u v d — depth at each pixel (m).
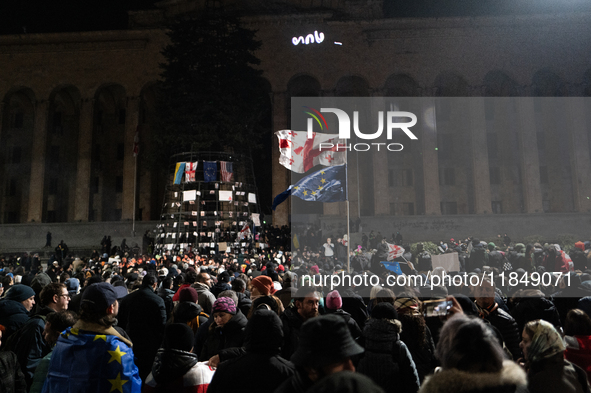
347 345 2.49
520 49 48.81
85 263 22.28
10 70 52.09
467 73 49.12
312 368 2.48
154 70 51.12
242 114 38.78
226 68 37.81
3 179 55.28
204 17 38.16
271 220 49.84
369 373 4.29
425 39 49.81
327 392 1.99
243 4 52.81
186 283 8.43
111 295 3.85
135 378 3.77
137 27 55.75
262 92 50.38
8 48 52.28
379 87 49.50
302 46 50.47
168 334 4.22
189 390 4.12
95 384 3.61
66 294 5.61
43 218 50.97
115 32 51.72
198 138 35.97
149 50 51.50
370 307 6.27
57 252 38.75
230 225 35.41
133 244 46.19
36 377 4.31
